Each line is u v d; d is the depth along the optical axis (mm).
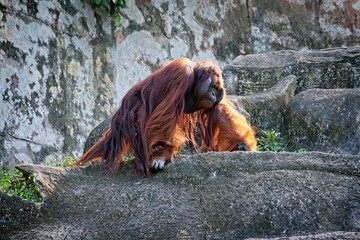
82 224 9352
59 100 17672
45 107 17297
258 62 16234
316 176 9633
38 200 10172
